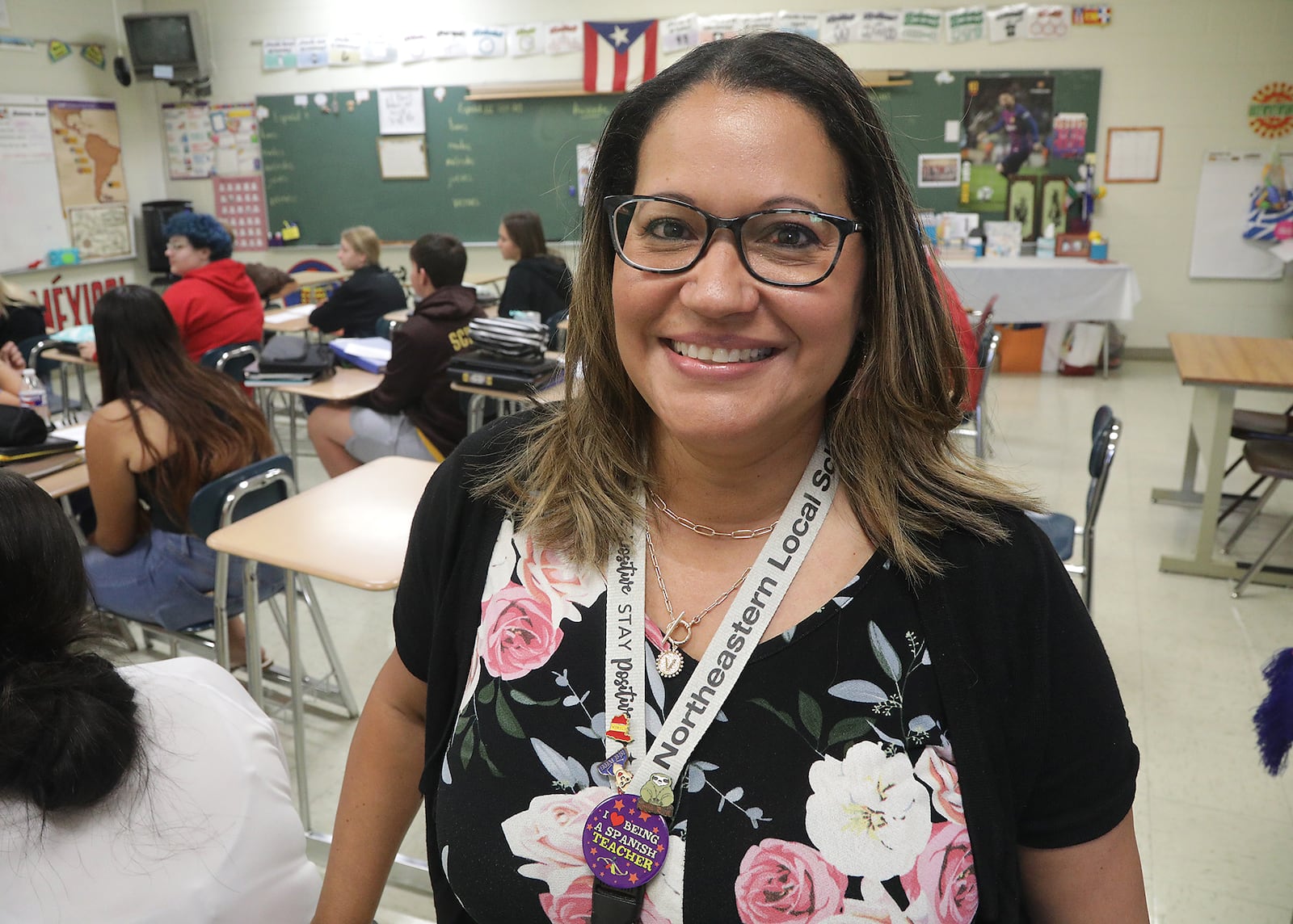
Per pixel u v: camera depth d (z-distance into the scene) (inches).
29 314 189.9
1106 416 101.6
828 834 26.0
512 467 32.8
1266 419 142.6
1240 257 270.4
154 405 88.4
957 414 30.0
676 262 26.5
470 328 134.0
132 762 36.0
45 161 272.2
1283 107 258.5
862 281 27.9
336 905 35.9
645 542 30.4
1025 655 27.5
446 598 32.3
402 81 296.5
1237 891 78.8
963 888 26.2
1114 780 28.2
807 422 29.3
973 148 273.6
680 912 26.1
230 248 173.3
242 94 306.3
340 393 142.5
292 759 96.3
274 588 96.8
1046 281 250.2
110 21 296.2
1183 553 144.7
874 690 27.1
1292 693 70.1
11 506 37.8
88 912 34.1
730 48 26.8
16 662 36.5
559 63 288.0
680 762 27.1
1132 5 260.2
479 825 28.4
